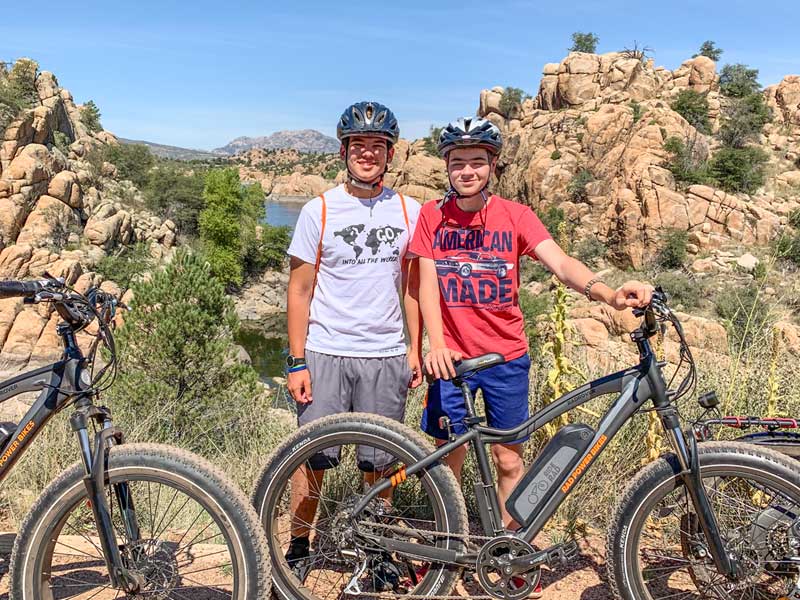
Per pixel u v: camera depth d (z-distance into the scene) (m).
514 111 98.81
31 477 4.11
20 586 2.41
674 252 56.31
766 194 64.81
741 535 2.68
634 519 2.63
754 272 46.69
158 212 71.69
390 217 3.00
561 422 3.69
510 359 2.97
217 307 12.62
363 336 2.96
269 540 2.72
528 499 2.67
